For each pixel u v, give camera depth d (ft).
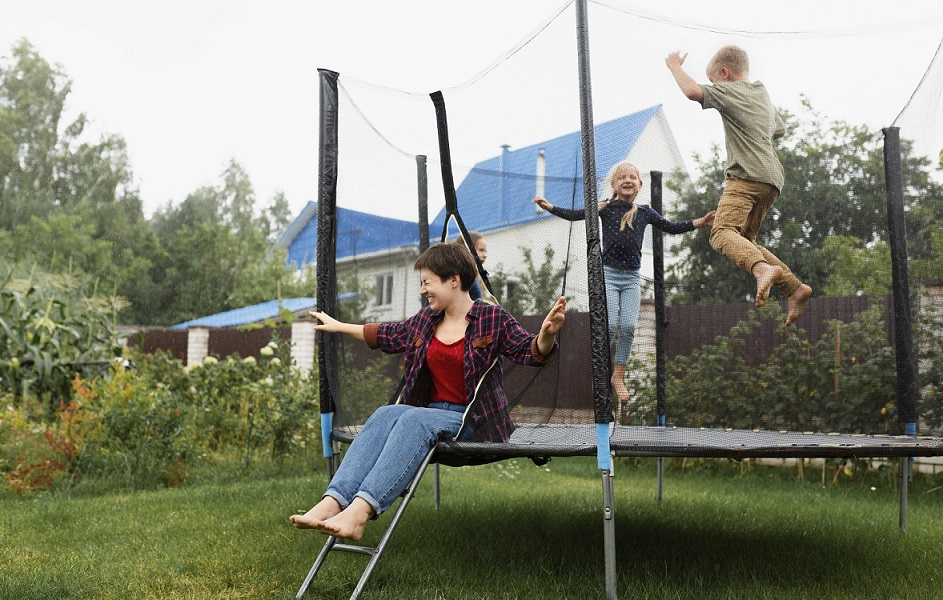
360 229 12.01
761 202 10.66
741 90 10.34
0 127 103.60
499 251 10.99
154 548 9.77
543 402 9.62
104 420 15.96
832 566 9.27
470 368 8.75
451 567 9.02
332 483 7.66
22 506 12.84
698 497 15.08
